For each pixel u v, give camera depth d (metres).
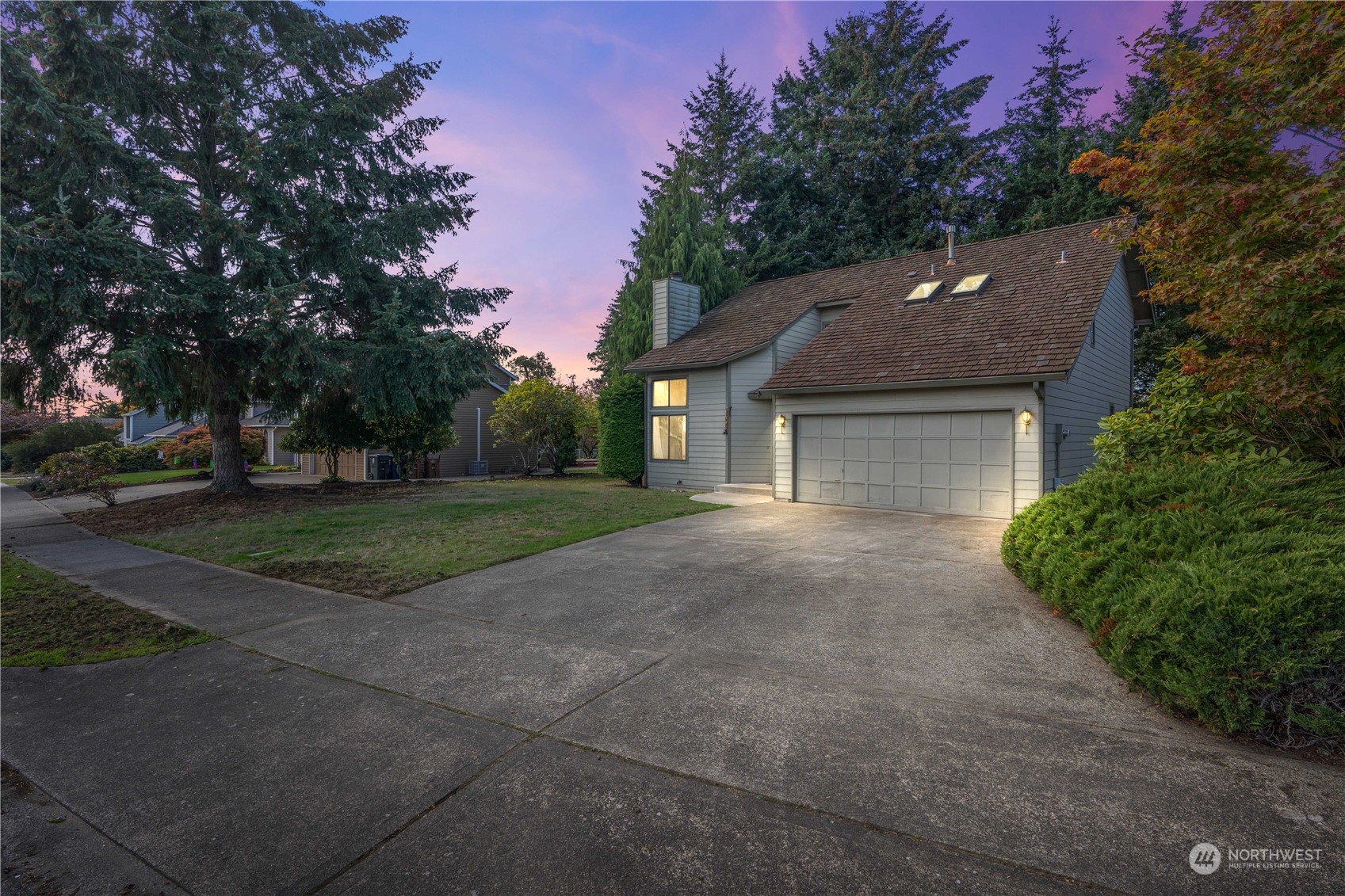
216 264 13.37
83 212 11.18
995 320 11.61
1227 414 6.19
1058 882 2.11
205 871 2.29
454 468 24.17
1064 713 3.37
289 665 4.33
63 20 10.30
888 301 14.44
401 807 2.64
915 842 2.33
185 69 12.45
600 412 18.53
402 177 14.65
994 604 5.37
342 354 12.89
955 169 26.53
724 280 21.38
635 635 4.78
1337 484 4.56
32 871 2.32
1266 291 4.47
